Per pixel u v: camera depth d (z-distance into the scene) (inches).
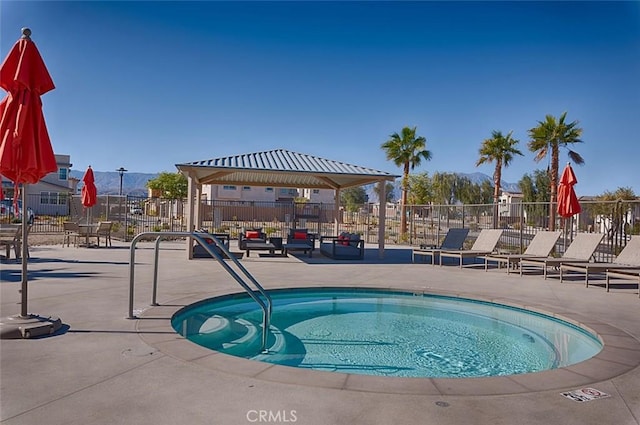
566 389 142.3
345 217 1393.9
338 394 134.0
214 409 122.3
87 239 616.1
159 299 270.7
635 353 182.4
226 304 294.4
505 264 528.1
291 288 336.2
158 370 150.7
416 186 1294.3
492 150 1178.0
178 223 1050.1
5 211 913.5
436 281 387.9
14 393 130.4
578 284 384.2
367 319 285.0
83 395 129.9
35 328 186.5
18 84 186.5
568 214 507.5
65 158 1708.9
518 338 246.5
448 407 127.0
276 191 1985.7
